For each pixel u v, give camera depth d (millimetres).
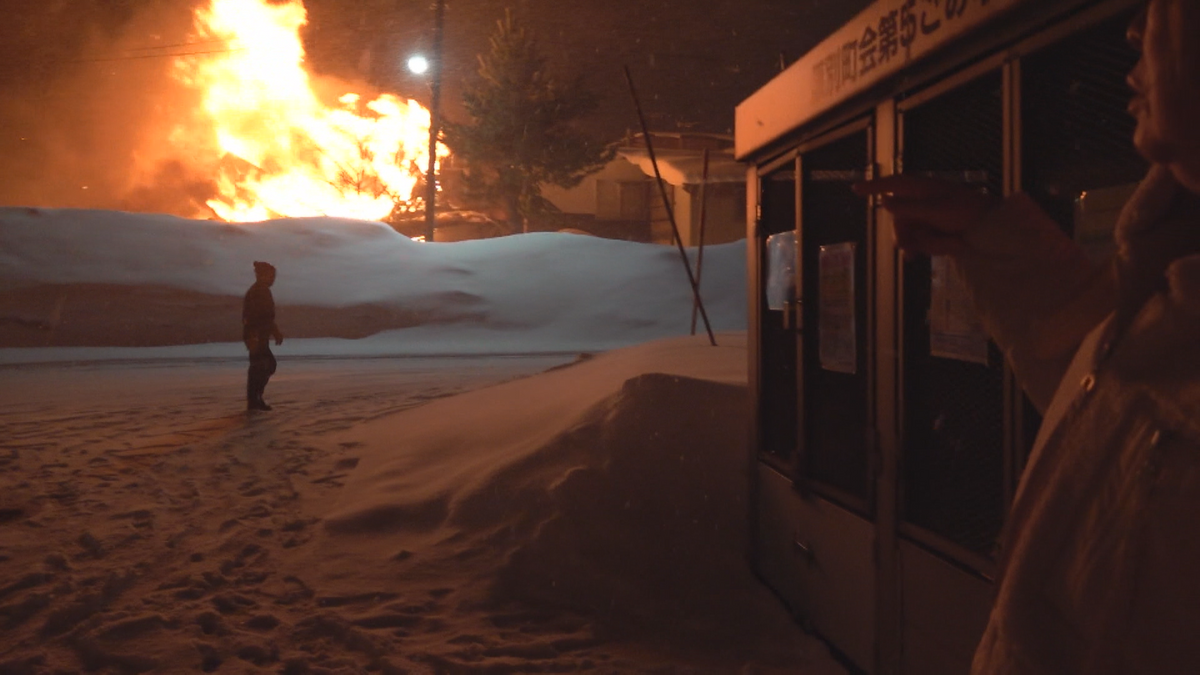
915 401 2971
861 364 3402
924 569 2832
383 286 26188
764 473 4438
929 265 2893
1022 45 2285
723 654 3711
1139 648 692
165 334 22438
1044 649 768
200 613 3807
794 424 4152
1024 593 792
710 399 5484
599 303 26828
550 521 4625
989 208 928
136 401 11273
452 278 27266
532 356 20016
